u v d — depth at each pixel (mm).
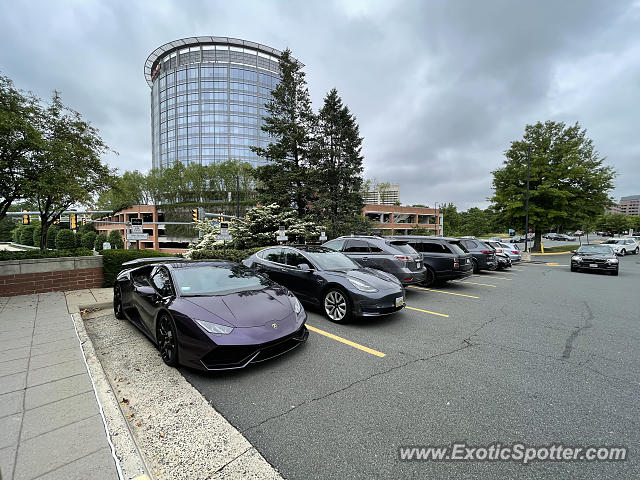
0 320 4891
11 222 62000
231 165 60312
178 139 76562
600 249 14047
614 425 2504
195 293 3902
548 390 3074
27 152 7734
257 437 2334
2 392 2695
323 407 2754
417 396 2949
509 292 8547
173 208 55062
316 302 5688
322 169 21266
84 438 2115
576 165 24484
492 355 3980
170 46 78000
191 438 2312
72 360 3395
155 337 3857
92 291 7281
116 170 10477
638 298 7773
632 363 3748
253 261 7133
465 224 78375
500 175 27141
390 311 5141
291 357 3857
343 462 2072
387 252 7566
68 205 9719
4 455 1912
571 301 7367
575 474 1972
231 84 75438
